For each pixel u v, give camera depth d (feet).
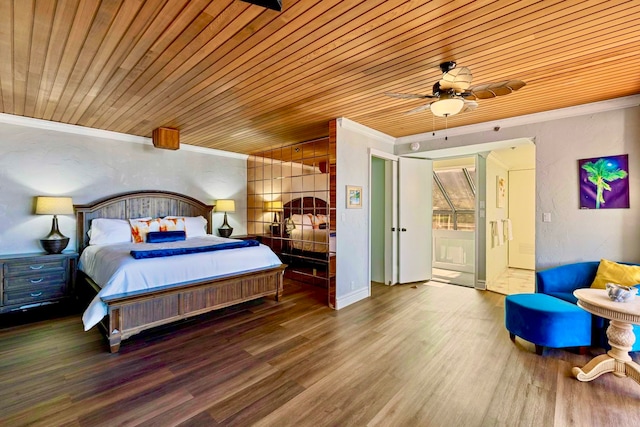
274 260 13.46
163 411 6.09
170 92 9.52
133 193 15.34
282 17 5.73
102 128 14.08
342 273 12.80
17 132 12.34
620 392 6.71
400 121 12.94
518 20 5.86
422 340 9.44
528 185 21.57
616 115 10.37
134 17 5.75
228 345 9.08
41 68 7.87
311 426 5.69
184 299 10.21
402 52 7.11
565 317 8.23
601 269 9.81
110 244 13.16
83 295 12.73
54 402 6.33
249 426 5.68
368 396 6.61
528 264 21.48
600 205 10.66
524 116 12.11
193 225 16.34
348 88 9.28
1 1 5.26
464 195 21.13
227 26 6.04
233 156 20.01
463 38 6.51
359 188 13.74
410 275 16.84
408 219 16.70
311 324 10.77
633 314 6.40
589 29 6.19
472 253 20.06
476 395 6.64
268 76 8.38
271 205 19.42
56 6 5.42
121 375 7.39
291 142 16.94
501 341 9.37
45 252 12.79
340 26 6.05
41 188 12.93
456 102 7.43
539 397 6.56
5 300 10.94
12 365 7.82
